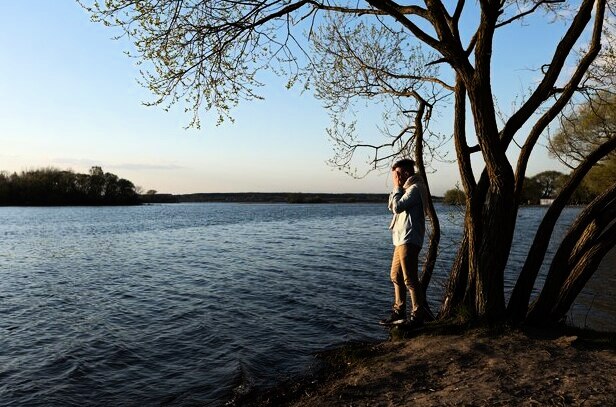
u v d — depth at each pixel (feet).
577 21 19.48
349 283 49.21
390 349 21.01
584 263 21.39
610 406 13.80
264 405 18.63
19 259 72.74
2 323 34.40
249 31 22.04
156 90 21.44
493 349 18.71
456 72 21.11
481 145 20.44
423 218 21.39
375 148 30.04
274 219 219.00
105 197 441.27
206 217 242.99
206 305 39.45
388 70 28.60
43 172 411.13
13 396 21.61
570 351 18.28
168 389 22.12
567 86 20.71
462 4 22.20
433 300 36.94
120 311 37.83
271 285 48.39
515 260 68.18
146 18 19.79
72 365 25.43
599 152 21.74
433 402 14.84
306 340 29.12
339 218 226.17
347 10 22.89
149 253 80.59
